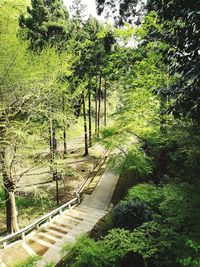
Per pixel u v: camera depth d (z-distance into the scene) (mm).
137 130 12812
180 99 3625
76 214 13312
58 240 10344
